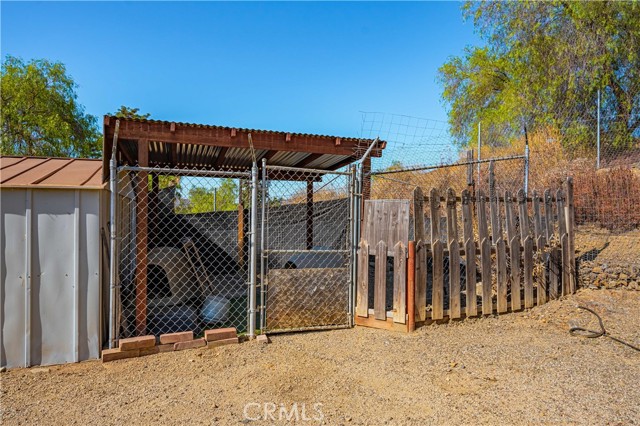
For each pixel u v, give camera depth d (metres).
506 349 4.10
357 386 3.30
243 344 4.32
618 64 10.74
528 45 12.01
